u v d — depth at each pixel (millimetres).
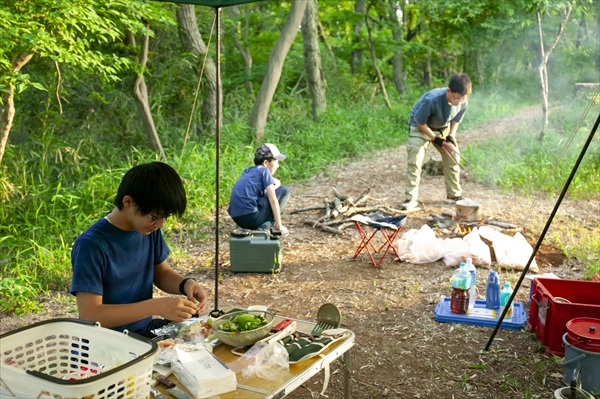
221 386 1974
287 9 19281
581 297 4145
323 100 14945
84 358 1989
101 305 2387
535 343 4043
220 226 7152
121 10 7223
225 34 16859
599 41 21016
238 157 9500
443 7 13008
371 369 3727
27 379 1600
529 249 5742
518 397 3371
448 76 31641
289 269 5691
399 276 5453
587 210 7527
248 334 2316
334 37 25406
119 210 2463
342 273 5555
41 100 9211
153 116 10391
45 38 5480
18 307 4824
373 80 23328
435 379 3590
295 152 11156
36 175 8234
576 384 3096
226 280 5438
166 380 2023
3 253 6184
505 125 15039
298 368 2162
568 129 12055
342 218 7219
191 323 2551
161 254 2789
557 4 10047
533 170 9117
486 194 8383
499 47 22734
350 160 11414
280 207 6805
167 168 2299
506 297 4508
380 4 20172
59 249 5895
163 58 11266
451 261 5660
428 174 9773
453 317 4410
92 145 9016
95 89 9992
